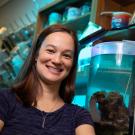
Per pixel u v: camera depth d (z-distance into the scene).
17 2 3.61
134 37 1.45
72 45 1.23
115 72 1.31
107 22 1.67
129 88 1.24
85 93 1.44
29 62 1.24
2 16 3.96
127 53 1.29
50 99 1.23
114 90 1.30
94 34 1.49
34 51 1.25
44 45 1.21
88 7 1.99
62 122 1.13
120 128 1.22
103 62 1.37
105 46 1.37
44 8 2.41
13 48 2.98
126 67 1.28
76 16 2.05
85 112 1.20
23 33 3.04
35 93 1.19
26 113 1.11
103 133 1.28
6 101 1.12
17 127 1.07
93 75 1.40
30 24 3.04
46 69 1.19
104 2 1.73
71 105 1.23
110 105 1.29
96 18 1.66
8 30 3.64
